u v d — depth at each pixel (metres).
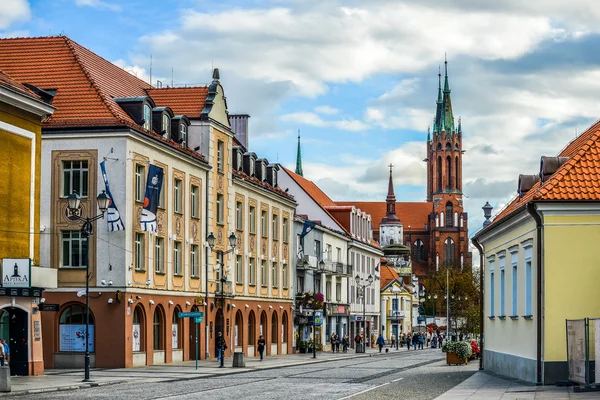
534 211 34.03
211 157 65.25
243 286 72.75
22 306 41.22
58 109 52.66
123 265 51.31
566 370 33.56
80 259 51.81
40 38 57.25
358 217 116.75
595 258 33.66
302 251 89.00
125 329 51.19
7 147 40.53
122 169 51.53
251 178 75.75
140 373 46.19
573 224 33.75
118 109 53.97
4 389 31.58
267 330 78.81
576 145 41.28
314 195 109.56
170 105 65.50
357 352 92.56
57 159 51.91
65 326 51.69
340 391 33.16
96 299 51.34
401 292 148.25
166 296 57.31
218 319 67.69
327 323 99.81
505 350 42.78
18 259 39.78
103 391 33.84
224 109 68.50
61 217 51.72
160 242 57.16
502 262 43.84
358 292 103.69
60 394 32.22
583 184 33.91
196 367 50.50
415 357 79.44
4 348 38.31
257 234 76.56
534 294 35.19
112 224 50.78
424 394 31.00
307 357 75.56
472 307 128.50
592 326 29.70
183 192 60.66
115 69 63.66
